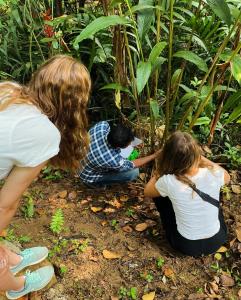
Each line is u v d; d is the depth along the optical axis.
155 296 2.15
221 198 2.76
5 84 1.47
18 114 1.37
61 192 2.83
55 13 3.31
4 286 1.90
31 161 1.40
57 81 1.44
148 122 2.98
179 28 3.04
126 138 2.62
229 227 2.55
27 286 2.01
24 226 2.53
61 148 1.60
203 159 2.34
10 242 2.30
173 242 2.35
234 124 3.23
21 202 2.72
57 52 3.02
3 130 1.33
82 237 2.47
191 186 2.20
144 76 2.08
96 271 2.26
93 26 2.00
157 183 2.31
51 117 1.49
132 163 2.71
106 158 2.64
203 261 2.34
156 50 2.12
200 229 2.27
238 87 3.20
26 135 1.35
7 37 3.29
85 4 3.49
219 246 2.35
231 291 2.18
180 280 2.24
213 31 2.86
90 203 2.75
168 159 2.21
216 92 3.08
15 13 3.08
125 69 2.74
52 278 2.17
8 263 1.85
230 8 2.28
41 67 1.50
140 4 2.23
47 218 2.60
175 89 2.61
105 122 2.77
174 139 2.20
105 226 2.57
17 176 1.44
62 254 2.34
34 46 3.35
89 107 3.30
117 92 2.72
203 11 3.00
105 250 2.38
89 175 2.80
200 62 2.23
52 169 2.98
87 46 3.12
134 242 2.46
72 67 1.47
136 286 2.19
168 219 2.39
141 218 2.64
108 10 2.51
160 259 2.33
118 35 2.58
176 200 2.23
